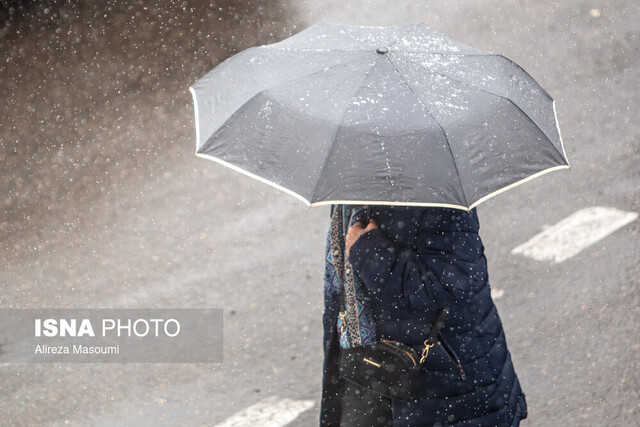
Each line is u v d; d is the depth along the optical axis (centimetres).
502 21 2903
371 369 881
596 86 2433
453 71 870
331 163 775
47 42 2697
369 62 852
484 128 820
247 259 1725
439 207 852
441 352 878
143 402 1337
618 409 1278
